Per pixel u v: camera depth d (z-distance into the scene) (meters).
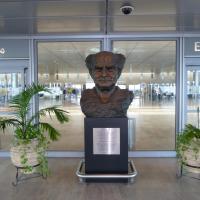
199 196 3.52
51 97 6.09
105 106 4.03
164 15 4.37
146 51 5.93
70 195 3.58
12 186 3.93
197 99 5.63
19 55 5.62
